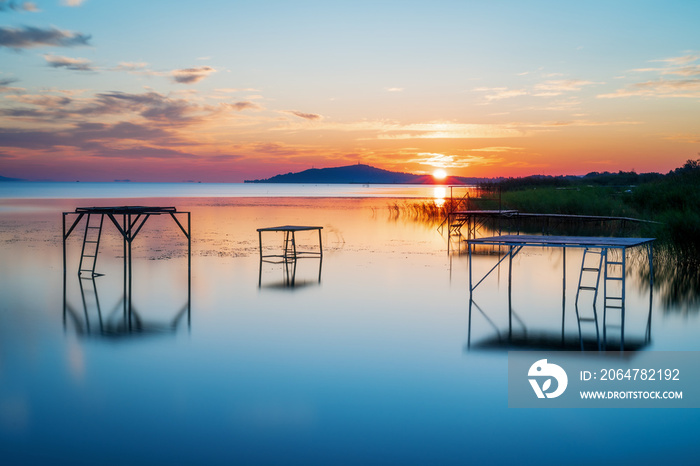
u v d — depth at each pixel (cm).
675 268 1297
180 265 1276
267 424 439
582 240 959
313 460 383
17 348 635
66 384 523
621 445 411
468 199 2959
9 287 1007
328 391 508
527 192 2895
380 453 394
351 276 1141
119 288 999
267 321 766
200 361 591
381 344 658
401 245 1719
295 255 1367
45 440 412
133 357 604
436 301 909
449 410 469
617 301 927
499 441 414
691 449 404
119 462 380
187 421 445
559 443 412
